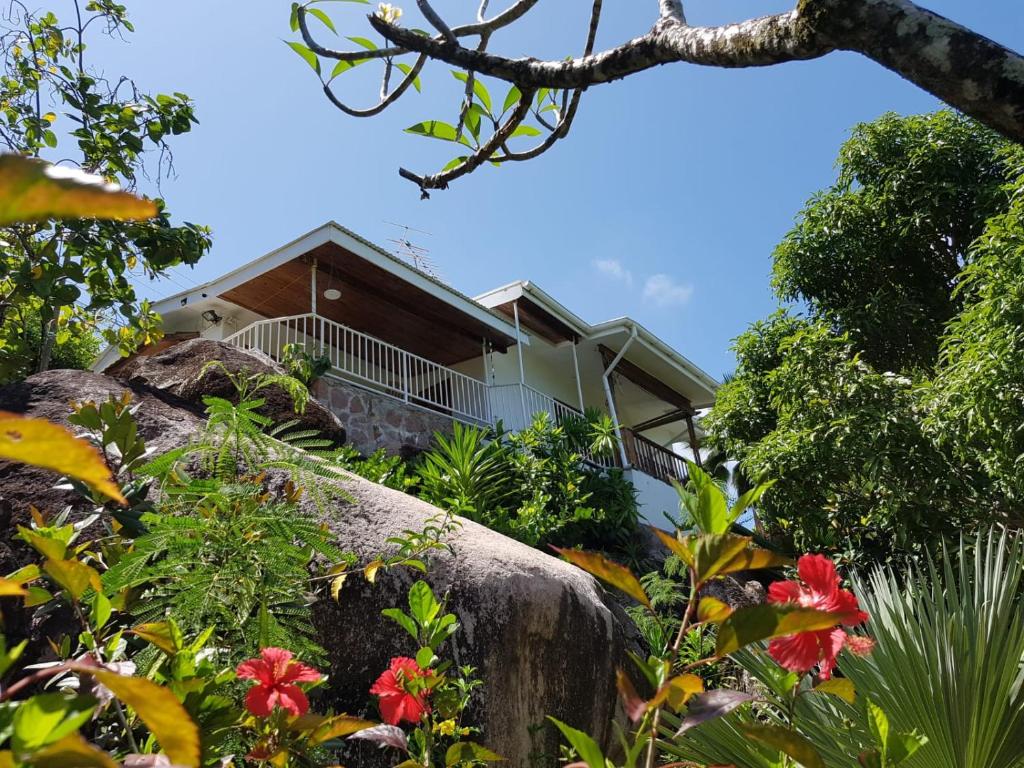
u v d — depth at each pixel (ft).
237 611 6.07
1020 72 3.38
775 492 28.27
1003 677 8.50
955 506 24.11
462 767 5.58
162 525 6.18
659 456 50.34
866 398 25.62
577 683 10.44
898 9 3.77
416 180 7.89
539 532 25.20
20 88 18.28
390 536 10.20
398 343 42.68
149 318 22.33
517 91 7.02
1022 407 18.62
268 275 33.22
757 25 4.60
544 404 44.86
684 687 2.70
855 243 36.47
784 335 36.68
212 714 3.53
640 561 31.86
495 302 42.83
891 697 8.74
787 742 2.78
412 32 6.78
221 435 7.68
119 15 19.61
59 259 16.61
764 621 2.55
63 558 3.82
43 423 1.25
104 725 4.57
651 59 5.56
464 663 9.24
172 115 19.27
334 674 8.77
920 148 35.53
